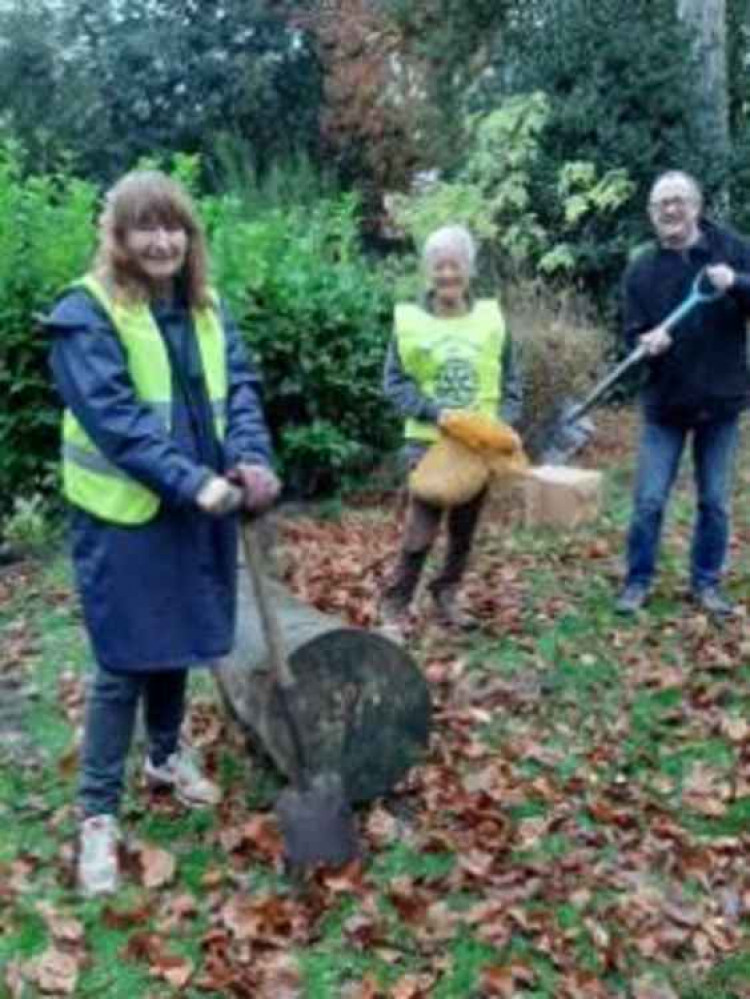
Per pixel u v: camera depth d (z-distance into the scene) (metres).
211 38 12.14
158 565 2.36
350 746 2.74
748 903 2.52
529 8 9.29
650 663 3.54
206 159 11.38
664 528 4.83
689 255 3.59
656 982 2.31
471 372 3.41
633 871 2.61
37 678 3.58
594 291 7.22
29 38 12.41
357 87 10.53
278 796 2.75
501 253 7.28
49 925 2.42
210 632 2.41
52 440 4.86
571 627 3.80
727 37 8.20
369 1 10.42
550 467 5.21
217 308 2.46
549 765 3.00
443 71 9.91
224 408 2.44
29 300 4.71
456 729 3.14
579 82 7.22
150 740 2.76
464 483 3.40
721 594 3.93
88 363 2.28
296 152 11.51
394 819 2.75
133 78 12.21
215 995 2.26
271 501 2.38
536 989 2.29
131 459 2.27
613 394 6.81
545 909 2.48
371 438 5.56
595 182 7.12
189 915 2.46
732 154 7.23
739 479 5.64
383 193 10.42
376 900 2.49
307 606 3.04
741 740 3.12
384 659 2.73
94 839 2.53
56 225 4.95
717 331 3.60
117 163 12.24
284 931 2.41
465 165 8.22
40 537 4.90
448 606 3.76
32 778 2.98
